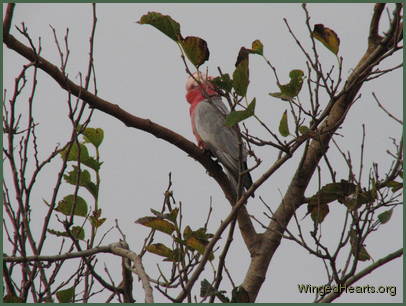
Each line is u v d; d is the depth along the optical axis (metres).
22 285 9.10
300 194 11.40
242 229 11.55
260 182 8.88
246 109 8.13
